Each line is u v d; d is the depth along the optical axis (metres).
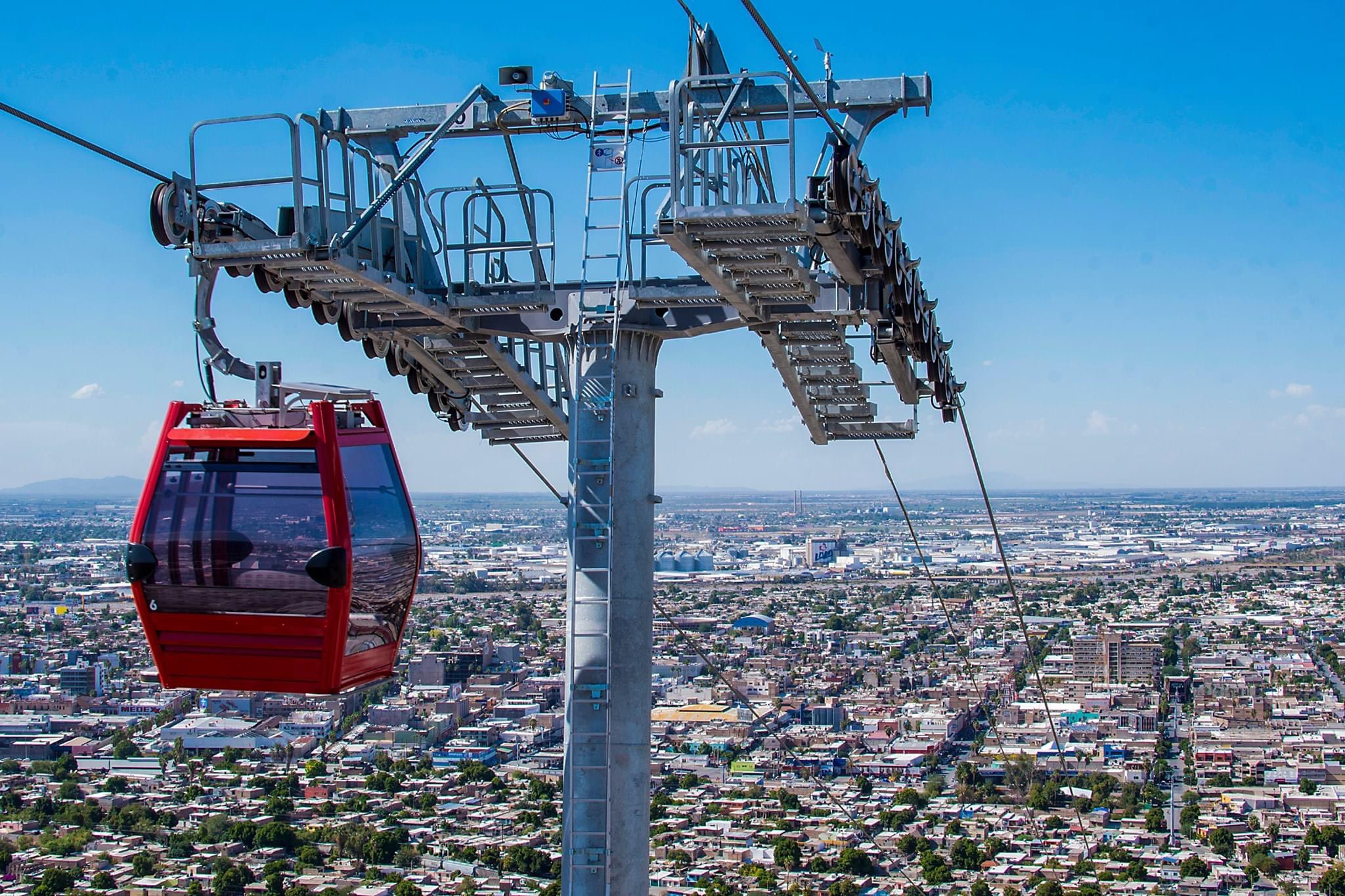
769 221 25.00
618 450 30.28
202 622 24.42
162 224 26.67
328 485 24.17
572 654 29.88
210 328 27.94
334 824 171.62
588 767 29.78
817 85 29.19
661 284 30.25
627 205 29.38
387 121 30.55
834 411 39.53
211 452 24.58
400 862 155.75
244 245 26.58
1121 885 149.75
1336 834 166.88
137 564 24.34
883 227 28.91
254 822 164.38
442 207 30.77
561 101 29.61
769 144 25.39
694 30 29.20
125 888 140.88
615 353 29.22
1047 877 152.88
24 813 175.50
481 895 140.75
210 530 24.28
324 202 28.02
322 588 23.98
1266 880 152.12
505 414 37.59
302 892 139.25
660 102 29.98
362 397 26.66
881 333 32.91
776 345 32.41
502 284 31.38
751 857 156.75
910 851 163.38
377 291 28.86
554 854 154.12
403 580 26.36
